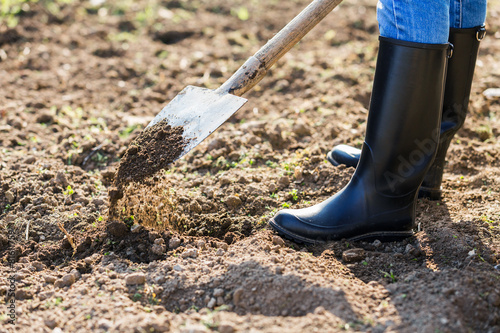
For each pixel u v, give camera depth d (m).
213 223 2.18
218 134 3.01
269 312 1.61
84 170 2.75
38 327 1.59
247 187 2.42
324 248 1.98
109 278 1.80
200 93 2.10
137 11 5.03
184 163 2.75
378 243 2.02
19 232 2.15
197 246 1.99
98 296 1.70
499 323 1.59
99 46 4.36
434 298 1.61
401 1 1.73
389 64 1.79
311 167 2.56
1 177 2.49
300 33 2.00
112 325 1.56
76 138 2.98
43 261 1.98
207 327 1.56
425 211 2.25
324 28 4.71
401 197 1.93
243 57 4.20
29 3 4.89
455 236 1.97
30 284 1.82
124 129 3.18
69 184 2.51
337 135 3.00
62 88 3.75
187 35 4.64
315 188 2.41
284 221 2.01
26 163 2.68
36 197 2.37
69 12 4.91
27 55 4.15
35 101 3.49
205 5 5.18
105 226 2.07
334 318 1.54
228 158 2.76
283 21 4.86
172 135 2.04
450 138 2.22
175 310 1.68
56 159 2.78
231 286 1.72
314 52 4.26
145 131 2.12
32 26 4.56
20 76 3.87
